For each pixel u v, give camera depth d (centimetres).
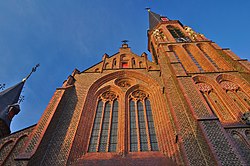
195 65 2797
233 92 2152
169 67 2577
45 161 1598
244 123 1734
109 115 2270
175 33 4125
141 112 2281
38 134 1670
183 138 1545
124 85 2784
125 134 1952
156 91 2505
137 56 3434
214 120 1504
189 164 1344
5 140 1789
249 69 2283
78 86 2586
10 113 2700
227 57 2734
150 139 1923
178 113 1800
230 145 1289
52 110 1955
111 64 3244
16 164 1356
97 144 1892
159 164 1576
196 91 1889
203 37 3666
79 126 1995
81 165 1628
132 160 1661
